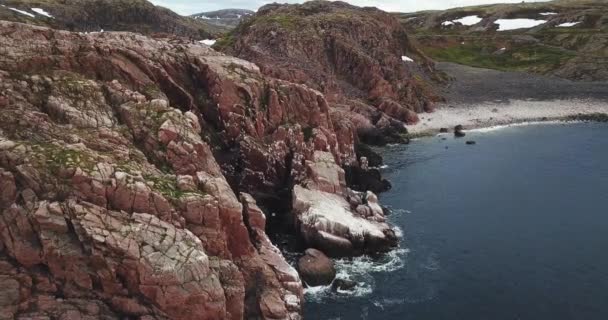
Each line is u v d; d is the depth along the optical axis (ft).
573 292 154.10
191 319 112.16
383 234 180.65
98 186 114.11
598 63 538.47
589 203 222.48
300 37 385.29
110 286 109.50
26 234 108.78
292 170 208.54
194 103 200.44
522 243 185.78
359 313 142.51
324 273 155.53
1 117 128.26
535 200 227.20
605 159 286.46
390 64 411.95
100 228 109.40
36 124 129.90
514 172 266.57
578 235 191.62
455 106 421.18
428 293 153.38
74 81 148.15
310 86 325.62
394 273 164.14
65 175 114.42
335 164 213.05
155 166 138.00
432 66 523.70
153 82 181.98
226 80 208.13
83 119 139.44
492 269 167.43
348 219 181.16
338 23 417.28
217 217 125.59
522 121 383.04
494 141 331.36
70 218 109.70
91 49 166.71
